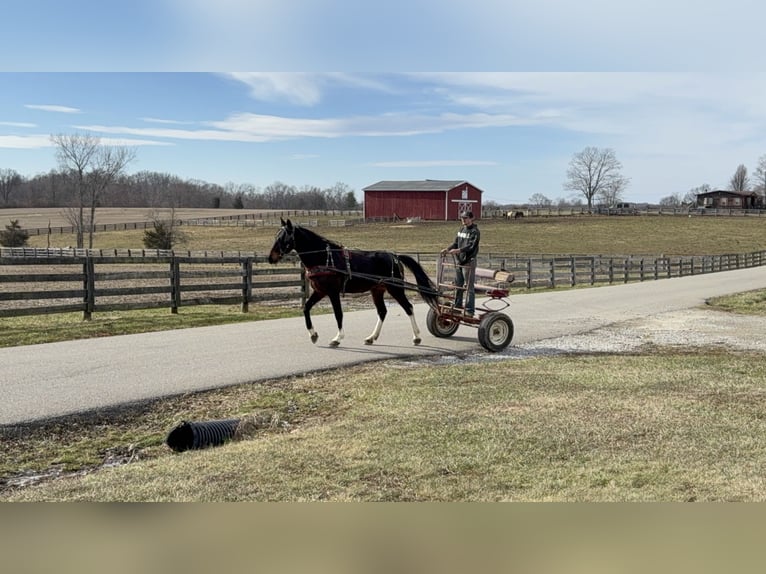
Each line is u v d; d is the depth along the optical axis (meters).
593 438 5.59
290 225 9.91
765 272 35.12
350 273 10.13
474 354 10.14
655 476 4.62
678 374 8.51
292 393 7.53
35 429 6.08
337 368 8.82
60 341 10.38
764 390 7.58
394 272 10.57
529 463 4.94
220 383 7.79
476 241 10.44
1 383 7.53
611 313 15.98
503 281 10.30
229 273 14.89
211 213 104.94
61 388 7.34
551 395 7.25
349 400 7.20
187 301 14.33
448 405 6.78
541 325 13.63
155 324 12.34
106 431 6.21
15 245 56.94
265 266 30.55
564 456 5.12
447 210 76.50
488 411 6.53
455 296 10.74
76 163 63.03
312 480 4.54
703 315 15.83
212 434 5.88
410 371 8.67
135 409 6.77
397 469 4.79
